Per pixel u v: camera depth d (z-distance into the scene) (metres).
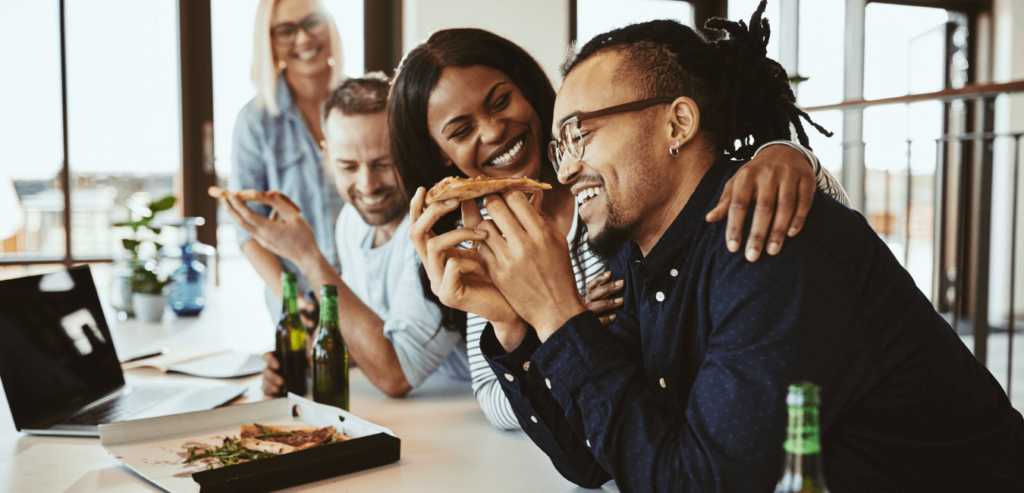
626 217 0.89
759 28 0.92
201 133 3.80
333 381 1.35
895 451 0.81
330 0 3.76
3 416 1.37
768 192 0.77
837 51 4.91
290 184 2.89
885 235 5.16
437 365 1.56
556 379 0.86
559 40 4.06
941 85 5.11
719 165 0.89
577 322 0.84
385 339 1.53
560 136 0.90
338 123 2.14
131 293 2.60
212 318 2.69
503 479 1.04
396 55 3.88
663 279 0.91
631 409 0.80
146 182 3.86
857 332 0.74
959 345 0.88
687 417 0.77
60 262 3.85
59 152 3.80
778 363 0.71
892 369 0.78
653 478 0.77
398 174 1.63
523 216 0.87
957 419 0.83
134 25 3.75
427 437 1.24
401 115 1.53
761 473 0.70
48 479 1.03
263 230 1.57
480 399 1.31
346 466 1.04
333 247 2.85
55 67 3.77
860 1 4.88
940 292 4.98
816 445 0.54
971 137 3.04
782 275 0.73
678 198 0.90
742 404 0.72
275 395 1.50
